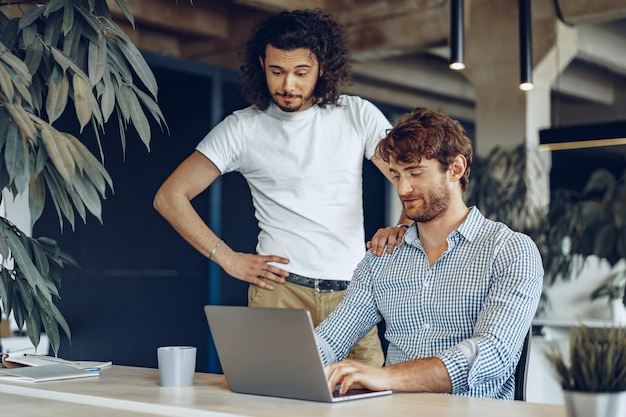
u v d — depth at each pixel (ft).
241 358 5.73
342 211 8.43
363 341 8.35
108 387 6.13
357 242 8.53
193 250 18.56
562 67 20.98
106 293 17.97
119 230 18.16
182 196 8.62
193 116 18.63
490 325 6.22
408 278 6.89
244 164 8.65
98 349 17.78
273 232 8.50
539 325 17.88
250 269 8.41
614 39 24.41
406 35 21.26
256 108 8.56
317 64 8.26
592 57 23.84
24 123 6.25
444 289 6.71
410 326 6.86
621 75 31.83
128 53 7.51
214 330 5.86
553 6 20.30
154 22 21.86
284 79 8.16
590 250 19.99
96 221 17.79
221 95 18.74
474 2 21.38
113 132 18.10
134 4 21.30
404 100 30.55
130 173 18.31
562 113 34.30
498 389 6.40
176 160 18.69
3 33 7.29
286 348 5.45
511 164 20.51
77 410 5.36
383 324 19.63
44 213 17.02
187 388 6.11
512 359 6.20
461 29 12.30
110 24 7.45
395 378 5.83
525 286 6.35
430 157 6.61
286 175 8.41
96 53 7.15
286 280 8.36
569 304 20.07
